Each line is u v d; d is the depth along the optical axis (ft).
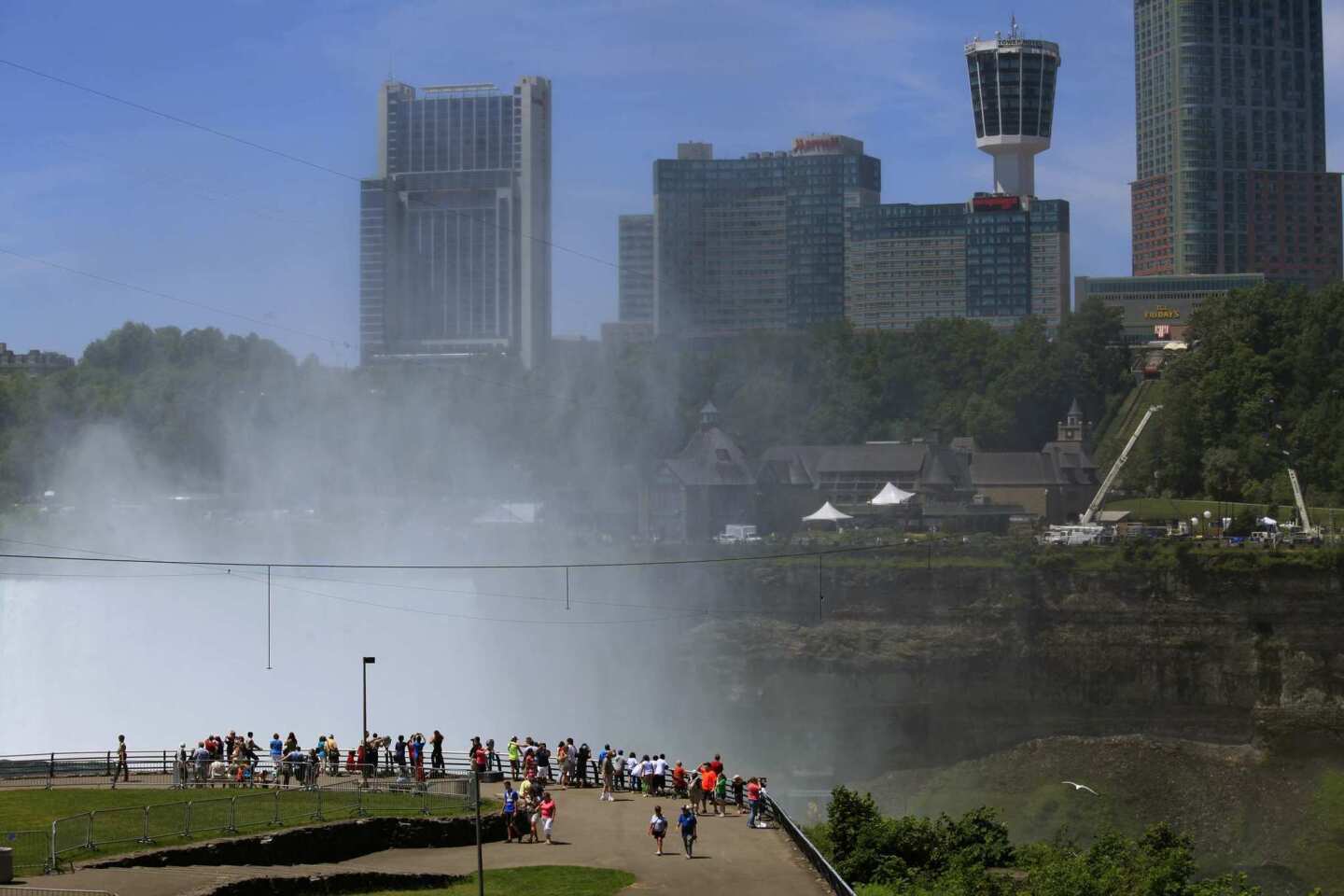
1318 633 520.42
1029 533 624.59
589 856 200.54
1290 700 517.96
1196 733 526.16
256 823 199.41
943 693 541.34
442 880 186.91
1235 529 589.32
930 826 240.12
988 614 544.62
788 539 617.21
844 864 222.28
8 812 203.51
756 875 188.34
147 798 217.77
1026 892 211.20
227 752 254.06
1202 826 436.76
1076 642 538.88
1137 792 458.09
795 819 414.41
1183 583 533.14
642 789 252.21
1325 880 392.47
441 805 221.25
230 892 169.17
